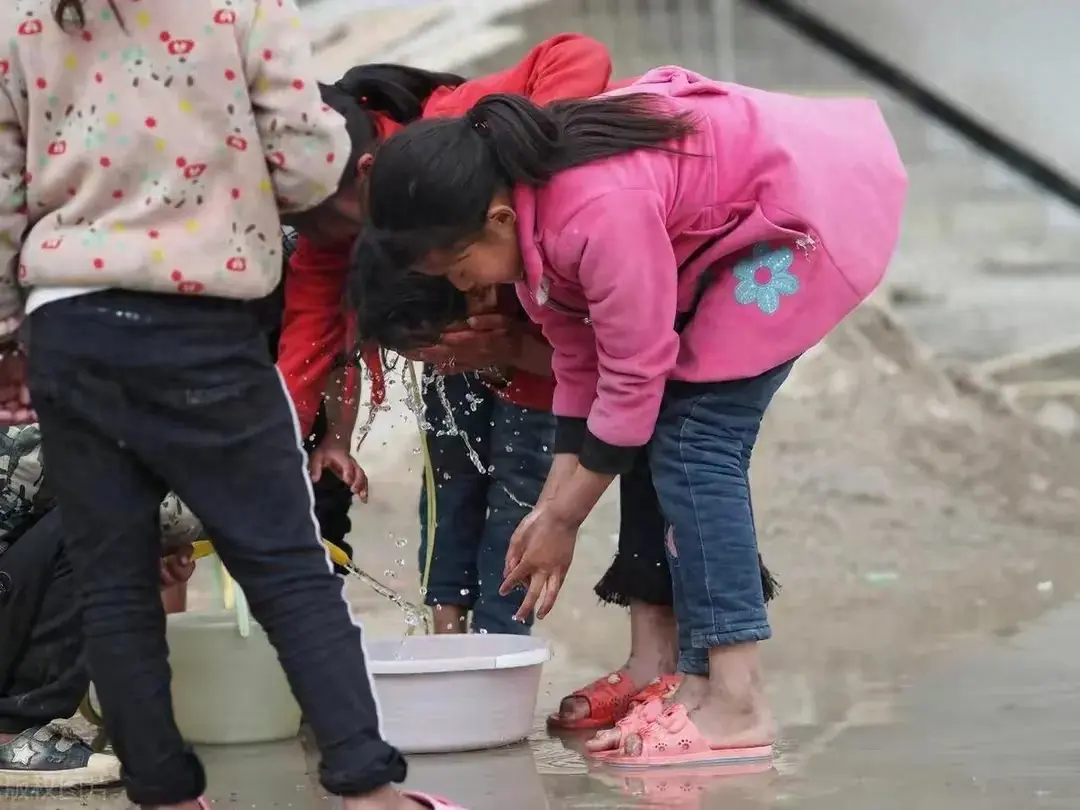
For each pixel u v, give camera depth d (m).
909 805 4.40
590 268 4.74
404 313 4.95
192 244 3.81
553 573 5.20
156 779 3.96
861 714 5.65
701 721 5.09
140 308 3.81
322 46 17.97
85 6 3.84
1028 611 7.82
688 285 5.13
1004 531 10.54
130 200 3.84
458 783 4.80
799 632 7.41
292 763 5.23
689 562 5.11
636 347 4.82
